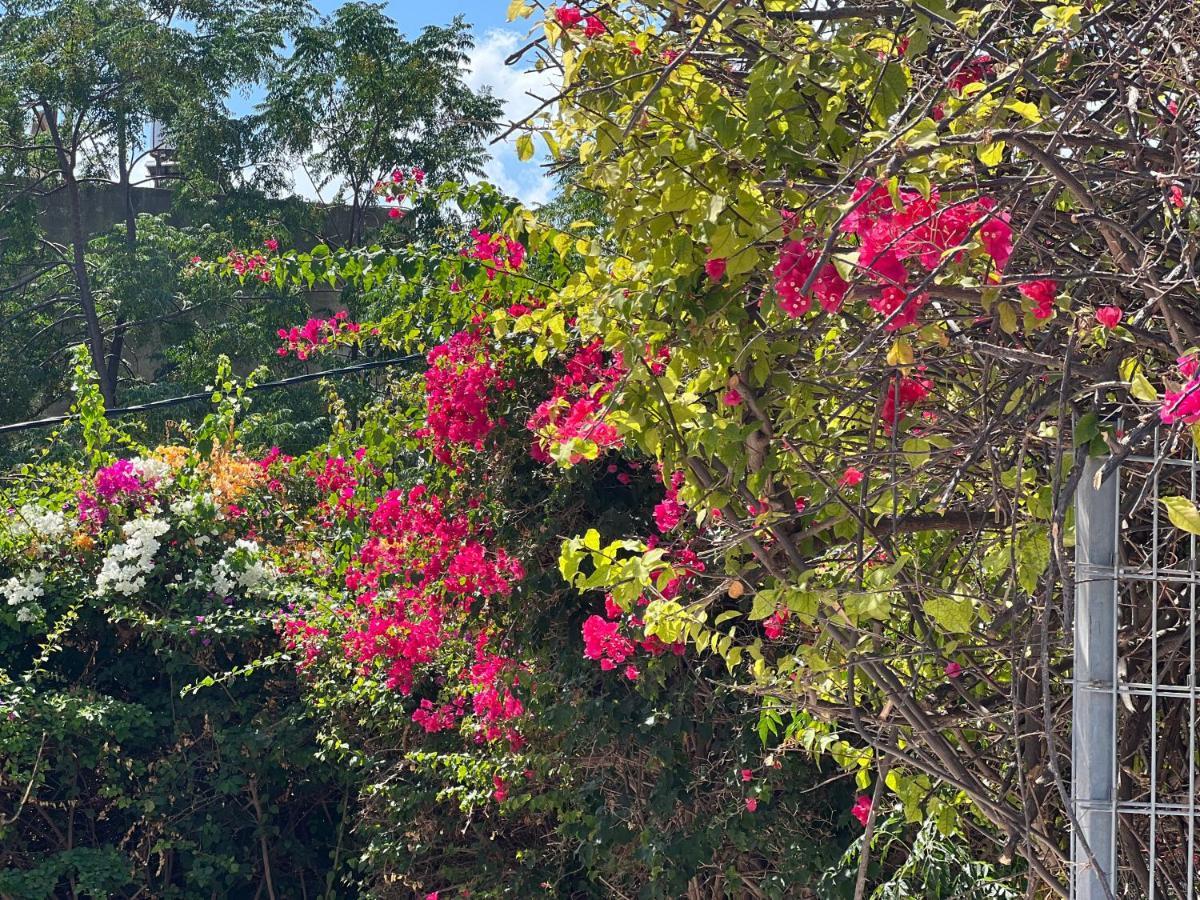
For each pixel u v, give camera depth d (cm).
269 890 826
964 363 286
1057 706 294
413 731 745
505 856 682
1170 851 300
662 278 282
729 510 308
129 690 852
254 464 1060
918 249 236
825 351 307
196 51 2519
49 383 2342
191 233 2495
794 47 254
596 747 561
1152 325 262
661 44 281
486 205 611
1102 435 234
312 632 786
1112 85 264
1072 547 277
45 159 2533
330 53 2503
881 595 265
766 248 268
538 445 543
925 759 285
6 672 829
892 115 254
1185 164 232
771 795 518
